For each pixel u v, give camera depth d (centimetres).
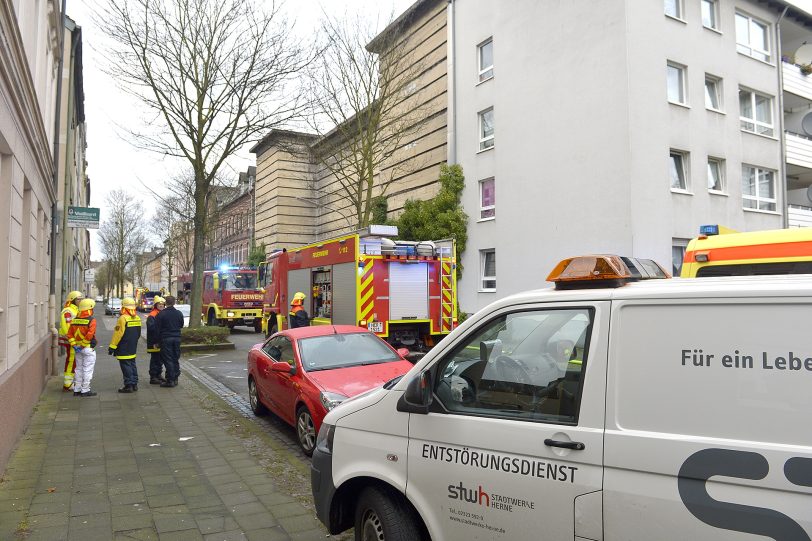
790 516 193
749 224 1900
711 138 1805
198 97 1593
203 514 464
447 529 289
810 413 196
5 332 616
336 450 353
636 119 1620
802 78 2194
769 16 2030
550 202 1841
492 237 2094
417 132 2433
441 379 310
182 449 655
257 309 2695
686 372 224
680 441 218
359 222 2055
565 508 244
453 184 2236
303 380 677
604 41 1678
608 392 241
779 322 208
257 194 4253
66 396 979
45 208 1085
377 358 744
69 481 540
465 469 283
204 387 1091
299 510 473
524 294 289
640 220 1605
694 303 227
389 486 326
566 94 1794
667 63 1741
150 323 1116
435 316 1263
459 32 2292
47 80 1043
